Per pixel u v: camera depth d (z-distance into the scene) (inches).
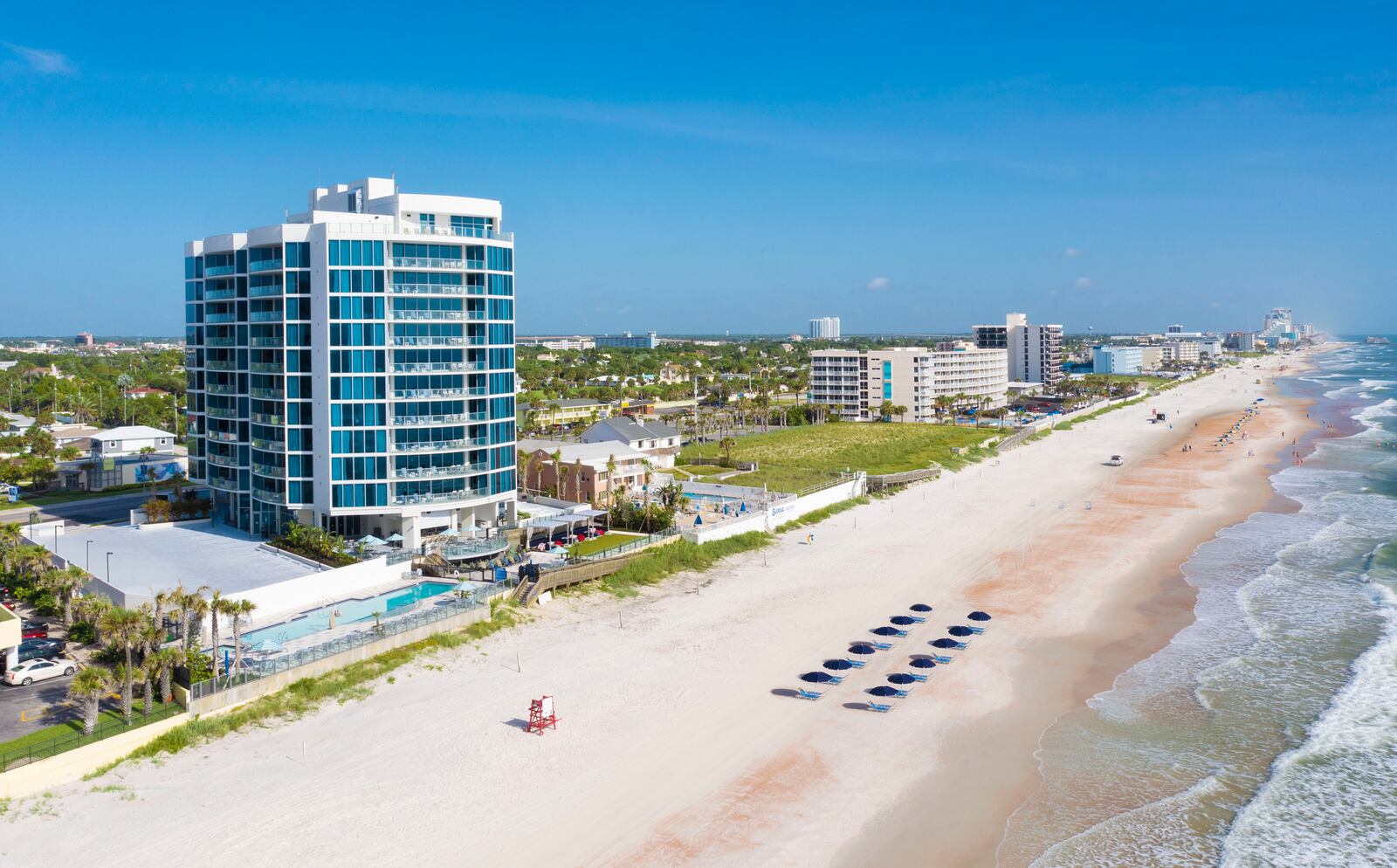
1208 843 1899.6
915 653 2982.3
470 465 3860.7
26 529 3964.1
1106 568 4055.1
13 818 1907.0
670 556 3991.1
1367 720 2445.9
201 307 4296.3
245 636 2834.6
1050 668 2856.8
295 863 1800.0
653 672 2795.3
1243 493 5866.1
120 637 2241.6
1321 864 1827.0
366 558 3496.6
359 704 2524.6
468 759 2231.8
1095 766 2222.0
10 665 2470.5
